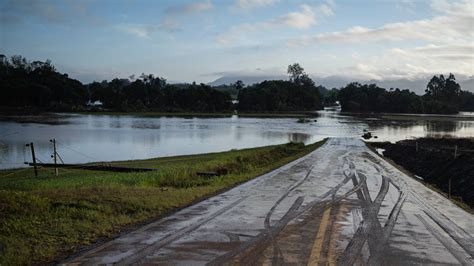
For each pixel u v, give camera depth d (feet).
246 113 514.27
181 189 52.03
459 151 123.95
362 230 32.78
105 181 62.90
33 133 203.00
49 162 117.19
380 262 25.12
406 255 26.66
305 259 25.27
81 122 299.58
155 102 566.77
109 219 33.91
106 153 141.08
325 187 55.93
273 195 48.96
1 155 130.00
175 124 304.30
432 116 493.77
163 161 110.63
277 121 368.68
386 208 42.29
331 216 37.73
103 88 552.41
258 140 198.29
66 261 24.43
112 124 286.46
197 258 25.27
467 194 75.46
